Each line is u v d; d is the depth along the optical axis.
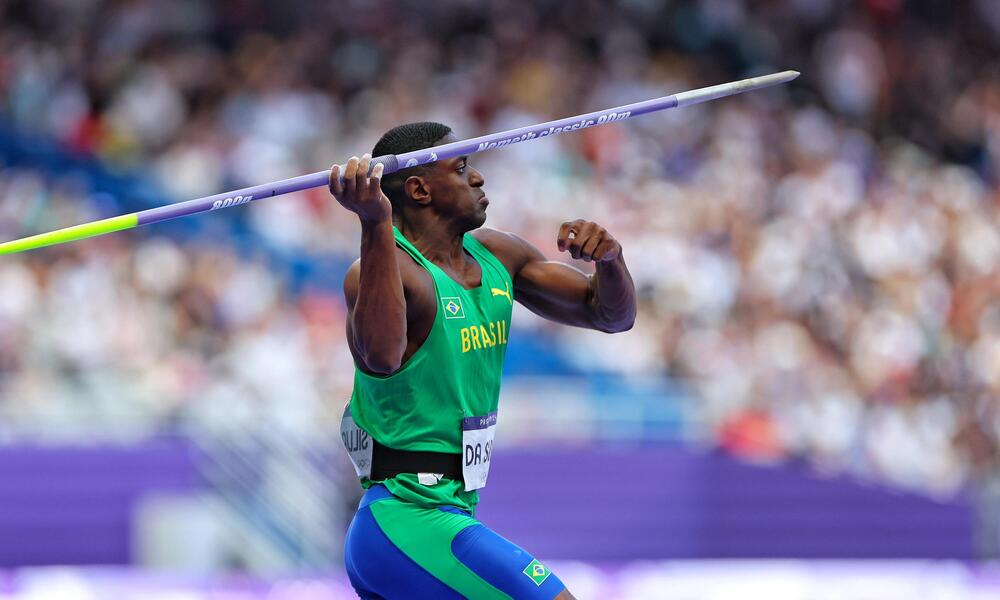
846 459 43.41
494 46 57.50
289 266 44.50
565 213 48.38
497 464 37.53
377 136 51.06
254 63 53.53
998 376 47.62
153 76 51.34
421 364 14.05
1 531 34.31
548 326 44.09
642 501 38.09
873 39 64.56
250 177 47.81
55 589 31.33
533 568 13.84
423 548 13.89
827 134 58.62
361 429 14.31
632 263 47.00
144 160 49.28
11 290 39.56
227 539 35.00
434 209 14.60
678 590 33.88
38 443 34.84
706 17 61.97
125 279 41.38
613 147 53.12
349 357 40.69
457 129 52.72
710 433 40.28
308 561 35.16
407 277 13.86
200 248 43.47
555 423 39.12
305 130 51.16
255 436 35.69
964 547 39.47
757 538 38.62
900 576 36.34
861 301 49.09
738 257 48.72
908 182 56.44
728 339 45.09
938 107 63.53
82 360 38.59
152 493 35.06
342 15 57.34
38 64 50.47
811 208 52.25
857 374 46.25
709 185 52.53
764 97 59.81
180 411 36.66
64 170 46.03
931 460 45.19
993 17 69.00
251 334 40.44
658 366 43.88
